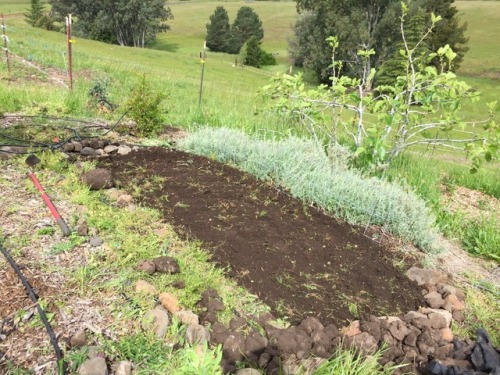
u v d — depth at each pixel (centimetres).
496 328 340
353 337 278
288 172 489
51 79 1088
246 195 446
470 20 5722
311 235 399
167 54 3406
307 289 327
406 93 598
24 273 281
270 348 263
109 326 255
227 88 1864
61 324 250
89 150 496
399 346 289
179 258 328
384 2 3600
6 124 571
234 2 9025
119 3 5103
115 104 788
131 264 310
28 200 365
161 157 514
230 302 298
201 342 256
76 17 6003
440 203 588
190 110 831
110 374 226
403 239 443
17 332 241
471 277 417
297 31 4603
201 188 444
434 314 320
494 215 581
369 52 649
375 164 568
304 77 4394
